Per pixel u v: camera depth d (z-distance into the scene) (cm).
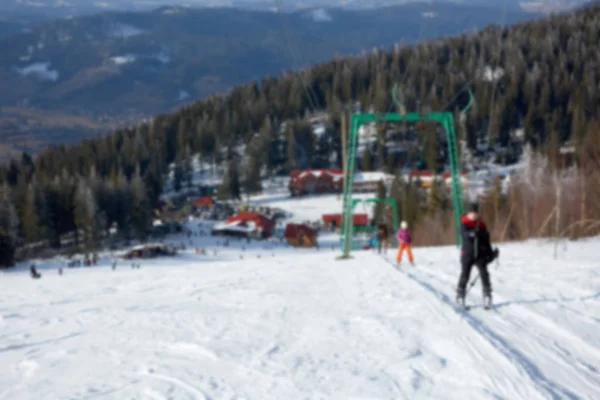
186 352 980
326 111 17588
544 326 1042
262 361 900
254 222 10212
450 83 14825
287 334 1077
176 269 3825
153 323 1269
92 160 14350
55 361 983
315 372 830
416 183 8888
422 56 17512
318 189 13038
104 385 818
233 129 16450
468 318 1109
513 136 13138
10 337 1249
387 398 713
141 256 7775
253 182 13138
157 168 14012
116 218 10275
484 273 1191
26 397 788
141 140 15712
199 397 747
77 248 9244
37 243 9244
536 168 3834
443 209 5900
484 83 14862
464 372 796
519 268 1845
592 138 3638
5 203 7794
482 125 13725
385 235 3067
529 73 14362
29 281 4441
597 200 3347
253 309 1372
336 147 15025
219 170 15338
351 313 1237
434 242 4969
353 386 762
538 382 739
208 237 10081
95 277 3856
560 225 3381
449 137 3009
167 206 12862
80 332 1242
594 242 2897
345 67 17112
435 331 1021
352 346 963
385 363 856
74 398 766
